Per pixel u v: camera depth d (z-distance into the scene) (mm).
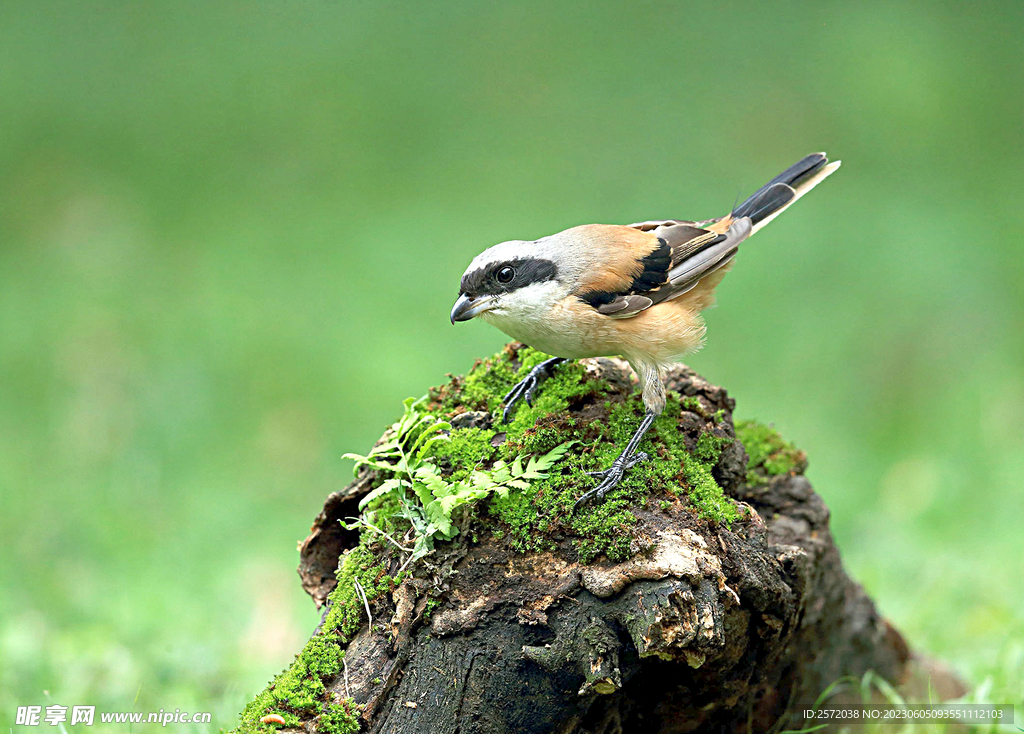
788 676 6082
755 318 15133
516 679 4746
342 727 4793
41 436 12828
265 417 13445
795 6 22016
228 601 9328
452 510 4914
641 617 4539
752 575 5000
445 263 16328
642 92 20250
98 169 18250
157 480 12094
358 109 19844
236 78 20203
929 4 21875
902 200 17484
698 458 5637
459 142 19312
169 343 14570
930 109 19484
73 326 14805
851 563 9594
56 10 20953
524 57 21078
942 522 10750
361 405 13516
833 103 19797
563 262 5812
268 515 11578
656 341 5746
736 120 19609
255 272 16141
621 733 5348
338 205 17859
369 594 5078
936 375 14102
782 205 6676
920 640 8039
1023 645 7543
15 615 8648
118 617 8625
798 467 6344
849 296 15453
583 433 5469
